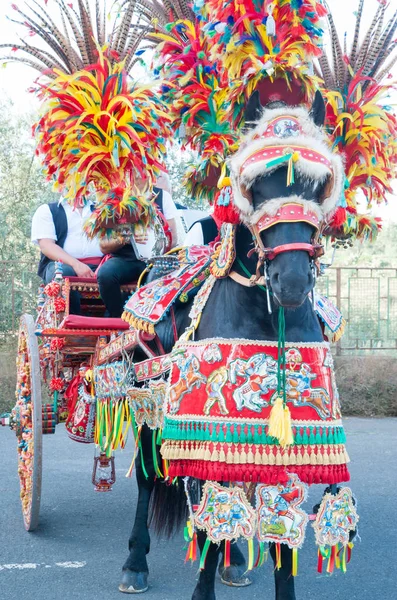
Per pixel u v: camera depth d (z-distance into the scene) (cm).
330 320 314
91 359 446
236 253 280
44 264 539
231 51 307
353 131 320
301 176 249
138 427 350
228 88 328
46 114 375
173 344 339
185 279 337
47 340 479
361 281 1272
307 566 404
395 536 452
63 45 396
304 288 242
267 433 262
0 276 1246
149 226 409
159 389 326
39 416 428
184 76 350
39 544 437
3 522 480
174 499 381
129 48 393
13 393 905
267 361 268
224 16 305
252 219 256
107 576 386
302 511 262
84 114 363
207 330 282
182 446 274
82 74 370
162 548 435
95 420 416
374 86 331
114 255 440
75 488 570
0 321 1235
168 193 494
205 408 269
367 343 1271
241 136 279
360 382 969
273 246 249
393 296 1278
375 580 382
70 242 531
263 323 271
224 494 262
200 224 392
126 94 369
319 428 266
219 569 386
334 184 255
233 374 267
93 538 449
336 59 332
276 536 260
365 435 786
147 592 366
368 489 564
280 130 256
